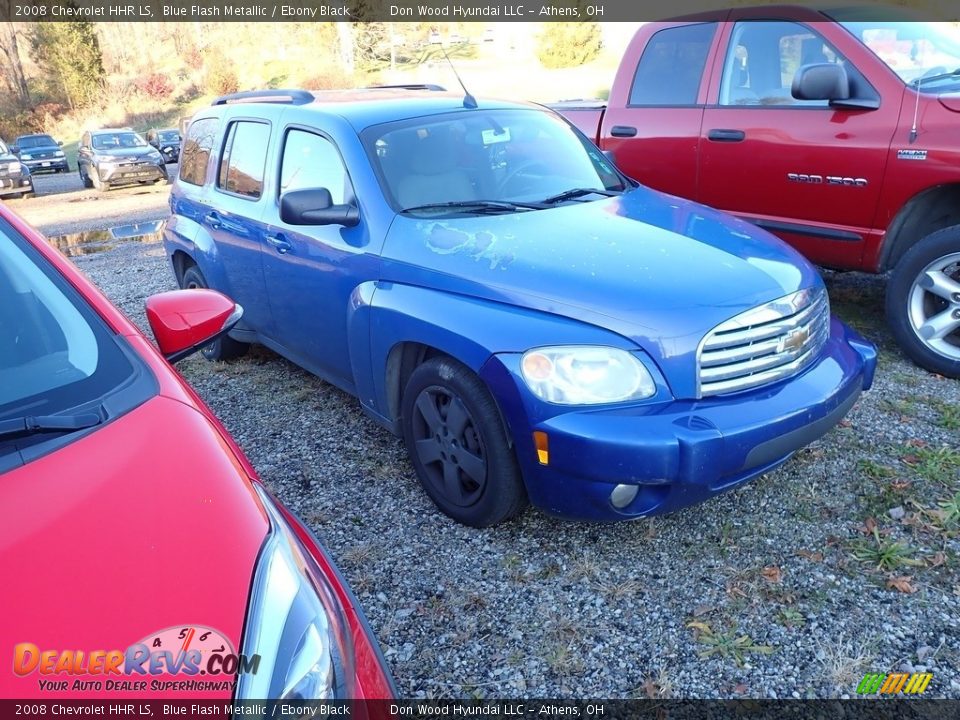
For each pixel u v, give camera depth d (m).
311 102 4.36
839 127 4.61
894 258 4.66
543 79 31.31
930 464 3.43
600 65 34.00
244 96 5.00
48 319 2.03
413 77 35.84
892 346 4.87
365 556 3.05
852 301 5.73
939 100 4.23
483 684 2.42
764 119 4.96
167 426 1.78
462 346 2.88
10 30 47.28
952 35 4.81
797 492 3.31
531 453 2.74
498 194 3.70
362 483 3.63
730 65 5.19
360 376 3.60
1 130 45.09
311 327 4.02
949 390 4.20
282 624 1.42
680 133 5.42
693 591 2.76
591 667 2.46
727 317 2.72
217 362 5.43
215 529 1.53
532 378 2.69
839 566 2.85
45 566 1.41
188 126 5.50
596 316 2.70
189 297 2.43
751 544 3.00
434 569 2.96
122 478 1.61
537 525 3.20
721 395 2.74
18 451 1.67
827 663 2.41
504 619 2.68
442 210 3.53
